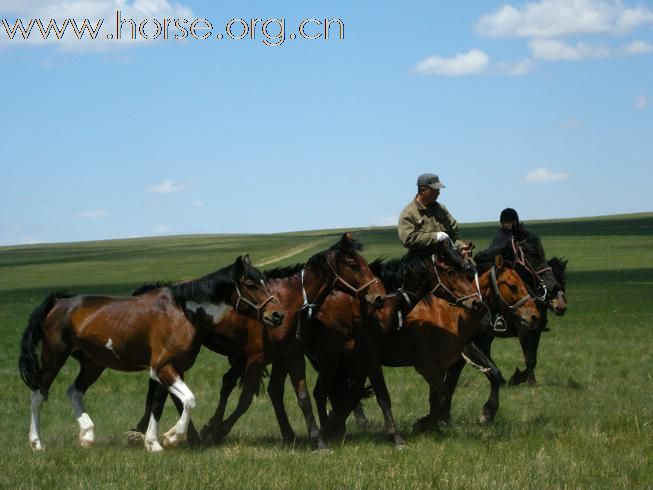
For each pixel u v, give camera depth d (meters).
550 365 19.30
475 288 11.22
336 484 8.64
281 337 10.88
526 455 9.82
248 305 10.73
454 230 11.79
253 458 9.90
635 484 8.70
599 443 10.45
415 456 9.93
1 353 23.14
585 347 22.64
